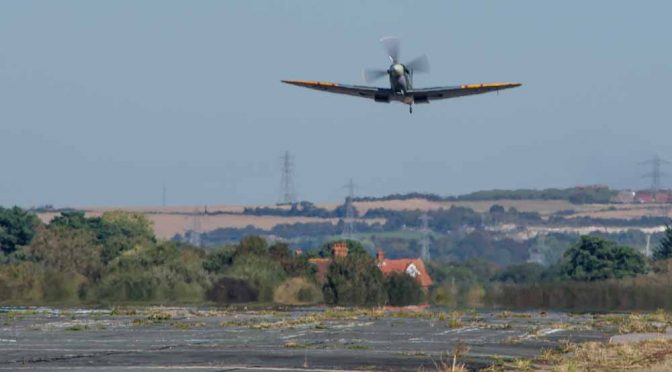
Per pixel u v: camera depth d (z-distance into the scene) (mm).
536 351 159250
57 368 131500
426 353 152375
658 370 128500
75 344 167000
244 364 136250
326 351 155125
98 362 139000
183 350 156500
